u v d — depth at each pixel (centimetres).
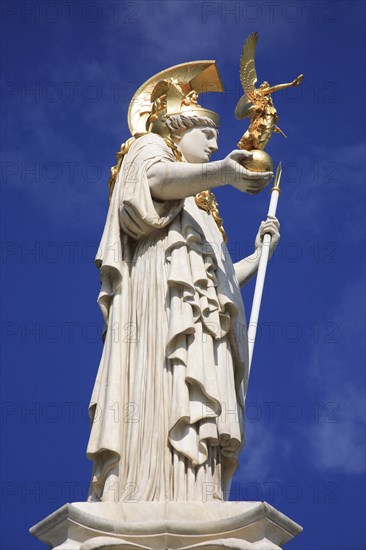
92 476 3988
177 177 4134
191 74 4534
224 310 4128
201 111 4434
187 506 3794
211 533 3731
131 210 4162
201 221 4272
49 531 3794
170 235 4169
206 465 3922
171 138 4416
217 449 3981
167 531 3725
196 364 3972
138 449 3934
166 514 3784
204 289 4109
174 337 4006
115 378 4047
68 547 3709
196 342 4022
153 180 4175
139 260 4188
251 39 4491
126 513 3788
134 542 3731
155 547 3728
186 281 4075
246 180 4078
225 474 4031
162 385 3984
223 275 4188
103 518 3738
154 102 4450
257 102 4416
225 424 3978
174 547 3728
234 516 3725
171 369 4003
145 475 3891
